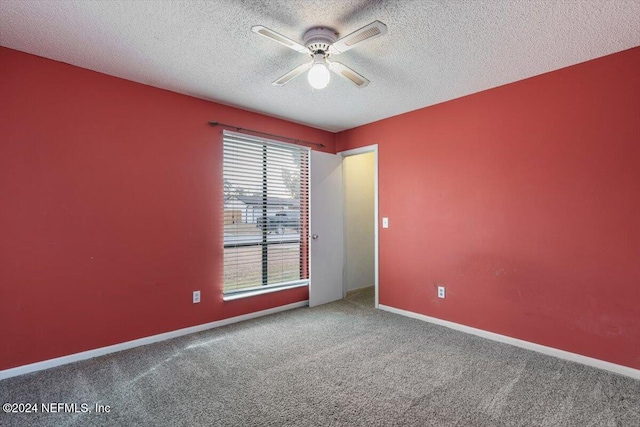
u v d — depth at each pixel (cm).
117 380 220
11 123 225
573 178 251
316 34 202
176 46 224
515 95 282
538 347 267
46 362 236
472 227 310
